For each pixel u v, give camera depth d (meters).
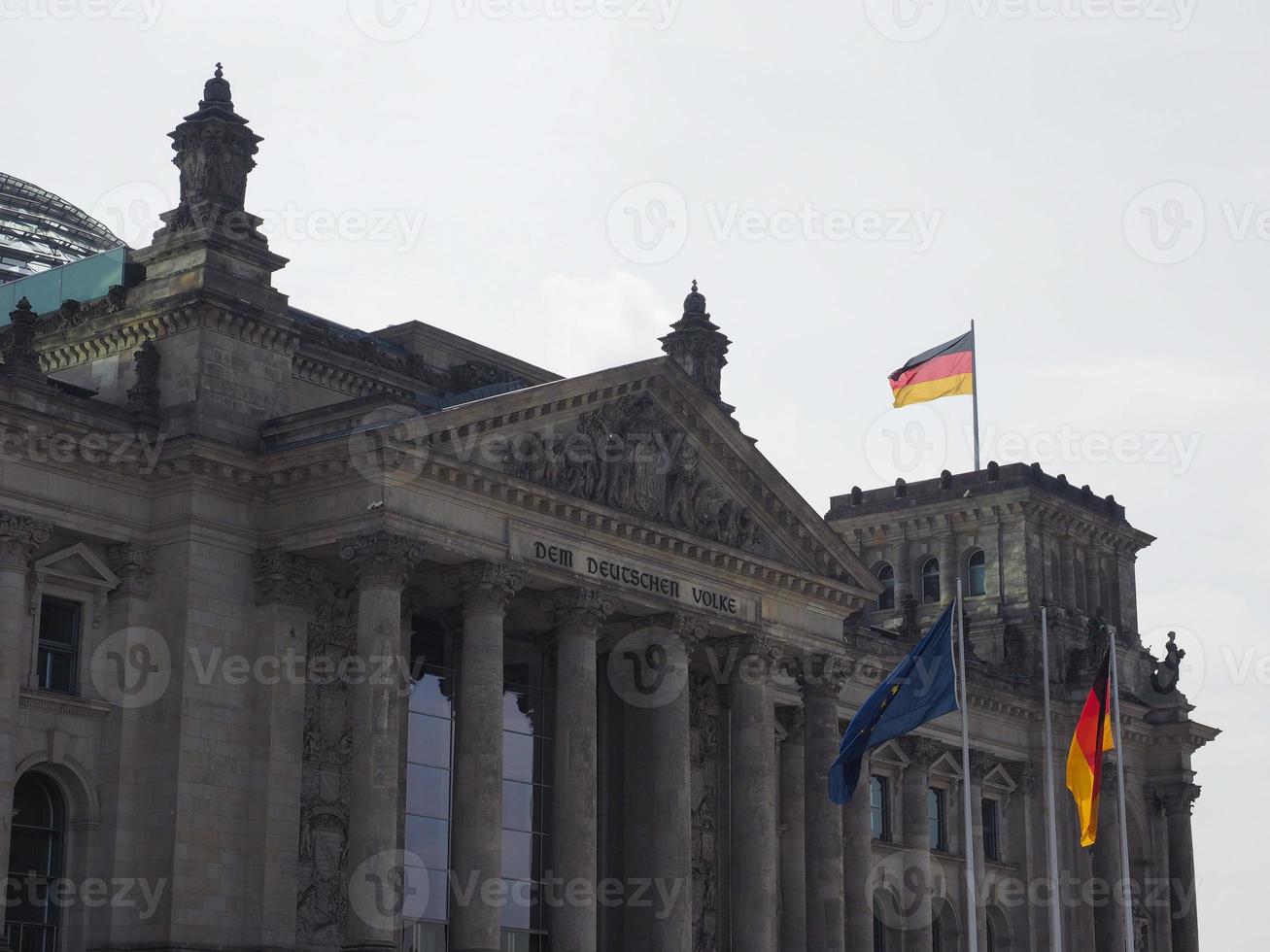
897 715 108.94
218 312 106.56
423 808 114.69
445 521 105.31
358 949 97.56
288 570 105.62
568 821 109.69
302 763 105.12
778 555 126.69
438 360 129.50
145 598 103.88
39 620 100.81
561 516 111.06
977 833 161.00
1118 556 185.88
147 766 101.75
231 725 103.44
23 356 101.88
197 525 103.69
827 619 130.38
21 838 100.44
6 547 98.06
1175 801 177.50
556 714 112.25
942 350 158.38
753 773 122.25
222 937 100.88
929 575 179.38
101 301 110.81
